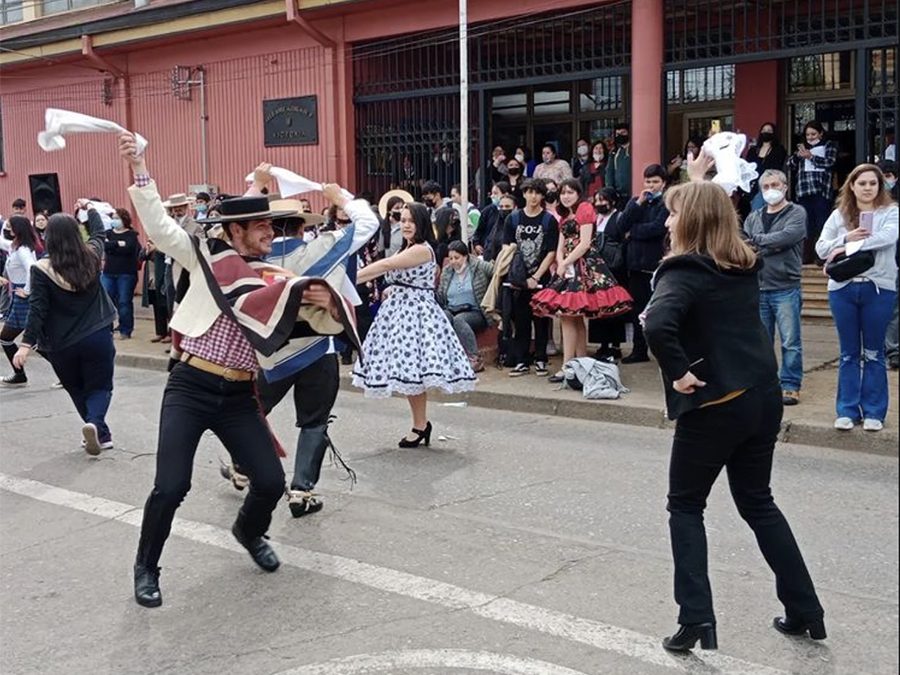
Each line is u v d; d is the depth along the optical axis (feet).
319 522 20.21
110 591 16.98
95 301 26.13
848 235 24.04
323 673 13.74
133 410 32.45
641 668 13.61
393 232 35.88
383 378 25.39
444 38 49.24
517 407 30.91
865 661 13.71
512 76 47.60
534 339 34.96
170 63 59.88
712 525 19.29
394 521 20.18
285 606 16.07
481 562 17.75
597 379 30.14
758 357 13.66
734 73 49.52
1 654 14.67
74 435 28.86
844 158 47.09
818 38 43.11
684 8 42.42
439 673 13.62
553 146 53.42
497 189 39.09
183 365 16.20
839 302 24.68
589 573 17.10
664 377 13.66
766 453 14.03
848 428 24.95
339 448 26.48
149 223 15.35
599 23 47.29
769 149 43.83
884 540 18.48
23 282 36.78
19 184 70.08
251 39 55.72
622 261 34.32
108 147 64.08
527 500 21.43
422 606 15.89
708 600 13.73
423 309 25.43
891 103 42.60
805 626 14.21
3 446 27.68
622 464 24.21
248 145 56.90
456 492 22.16
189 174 59.98
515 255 33.50
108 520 20.89
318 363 20.52
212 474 23.94
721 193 13.69
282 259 17.52
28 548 19.31
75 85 65.21
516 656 14.06
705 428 13.58
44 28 66.64
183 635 15.15
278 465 16.79
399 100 51.37
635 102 42.93
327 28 52.47
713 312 13.50
